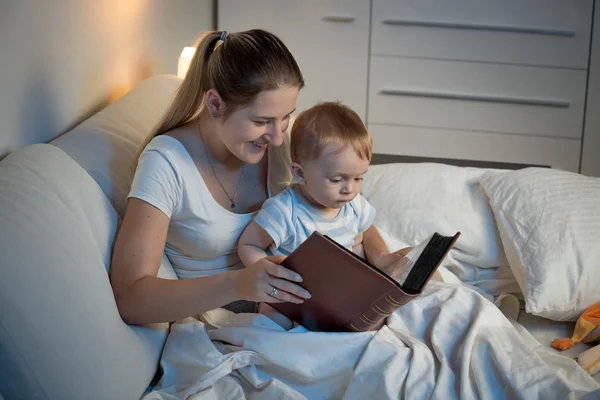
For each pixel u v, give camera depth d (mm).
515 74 3488
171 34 2850
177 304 1323
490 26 3420
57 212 1280
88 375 1188
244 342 1395
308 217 1549
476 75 3504
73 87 1787
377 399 1332
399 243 1864
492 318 1477
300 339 1375
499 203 1905
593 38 3402
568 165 3578
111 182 1547
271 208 1527
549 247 1749
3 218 1185
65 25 1722
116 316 1304
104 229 1405
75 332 1188
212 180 1536
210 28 3578
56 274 1195
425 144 3621
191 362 1370
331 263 1254
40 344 1141
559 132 3541
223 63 1383
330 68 3559
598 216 1821
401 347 1383
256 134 1399
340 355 1375
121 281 1359
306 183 1509
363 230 1671
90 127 1649
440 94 3529
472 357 1380
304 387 1394
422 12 3441
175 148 1460
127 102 1851
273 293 1298
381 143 3643
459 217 1948
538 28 3408
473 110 3547
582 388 1324
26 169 1323
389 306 1288
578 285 1707
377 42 3504
